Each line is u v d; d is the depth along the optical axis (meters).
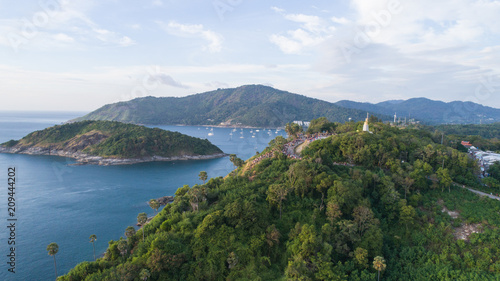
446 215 88.56
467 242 79.44
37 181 188.75
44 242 108.50
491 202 90.94
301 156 125.31
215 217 80.19
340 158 120.62
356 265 72.06
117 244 82.12
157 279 67.94
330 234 78.00
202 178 119.19
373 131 141.25
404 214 86.31
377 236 76.50
